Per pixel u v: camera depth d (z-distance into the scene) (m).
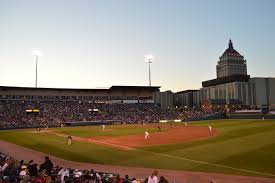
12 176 16.50
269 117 114.62
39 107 114.88
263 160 30.58
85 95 143.25
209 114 130.00
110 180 17.48
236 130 64.88
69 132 72.25
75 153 38.84
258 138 48.56
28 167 20.16
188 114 134.00
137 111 132.88
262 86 185.50
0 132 79.00
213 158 32.50
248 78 185.88
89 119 112.12
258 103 183.62
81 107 125.19
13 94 125.50
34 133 71.75
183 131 67.25
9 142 53.84
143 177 25.33
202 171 26.88
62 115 111.75
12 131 81.38
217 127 76.38
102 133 67.25
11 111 105.88
